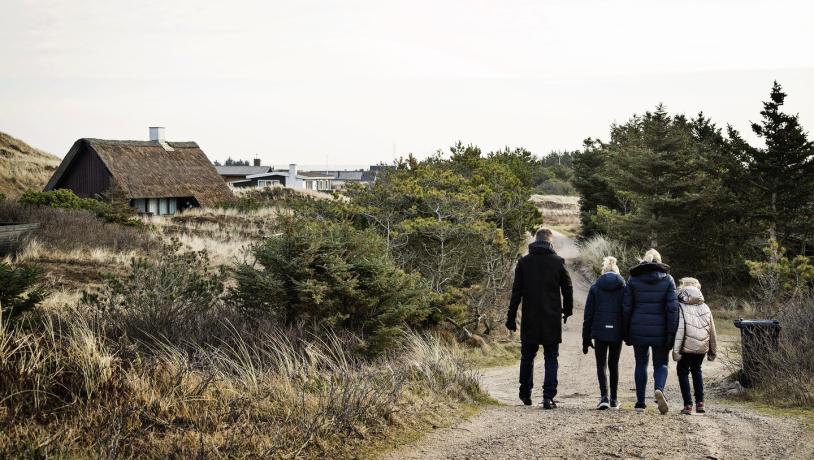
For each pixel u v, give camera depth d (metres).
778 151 28.47
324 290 10.70
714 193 29.77
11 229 20.52
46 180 52.09
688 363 7.74
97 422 4.76
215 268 20.33
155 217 33.81
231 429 5.12
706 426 6.52
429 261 18.03
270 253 10.88
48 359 5.49
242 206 40.66
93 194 43.84
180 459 4.51
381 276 11.31
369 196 18.53
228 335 8.84
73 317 8.27
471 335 16.94
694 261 30.95
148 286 10.20
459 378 8.84
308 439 5.28
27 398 4.89
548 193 95.12
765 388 8.90
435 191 18.42
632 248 32.31
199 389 5.71
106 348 6.34
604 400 7.97
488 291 18.81
